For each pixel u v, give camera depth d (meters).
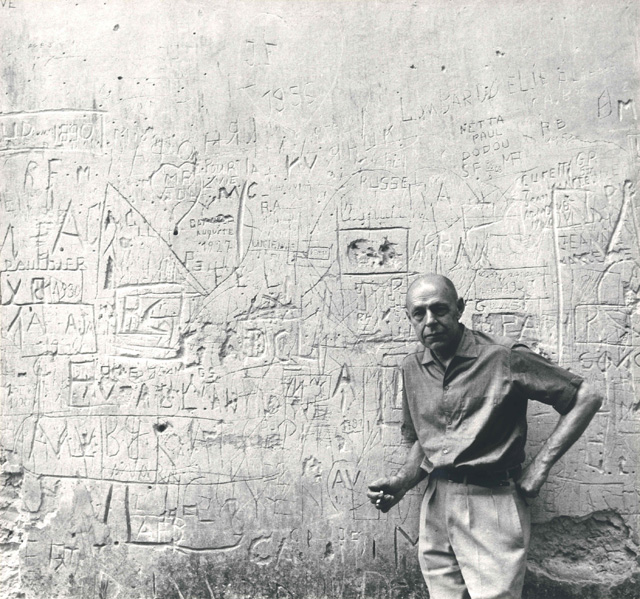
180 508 3.60
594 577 3.37
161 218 3.68
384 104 3.60
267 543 3.55
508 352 2.92
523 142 3.52
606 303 3.43
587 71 3.52
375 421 3.52
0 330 3.72
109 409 3.65
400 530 3.48
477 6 3.59
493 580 2.86
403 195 3.56
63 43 3.76
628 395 3.40
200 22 3.72
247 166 3.65
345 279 3.57
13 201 3.74
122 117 3.72
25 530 3.66
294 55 3.67
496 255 3.50
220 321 3.62
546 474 2.90
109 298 3.68
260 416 3.58
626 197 3.45
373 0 3.64
